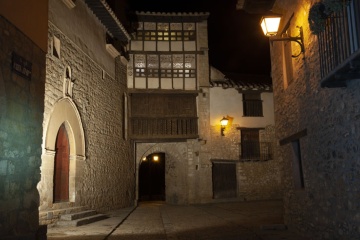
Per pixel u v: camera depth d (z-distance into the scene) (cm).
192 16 1972
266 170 2047
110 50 1609
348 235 520
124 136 1808
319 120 629
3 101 471
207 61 1989
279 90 924
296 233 788
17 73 515
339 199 551
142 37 1956
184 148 1970
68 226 979
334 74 461
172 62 1961
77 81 1243
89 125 1342
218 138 1981
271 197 2031
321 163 627
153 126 1905
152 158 2594
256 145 2042
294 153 807
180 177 1975
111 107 1622
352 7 437
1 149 463
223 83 2016
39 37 597
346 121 514
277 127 950
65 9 1171
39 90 593
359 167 478
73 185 1188
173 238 782
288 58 824
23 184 523
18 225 502
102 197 1450
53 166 1031
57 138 1170
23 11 539
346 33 448
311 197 689
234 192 1998
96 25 1470
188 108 1952
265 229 865
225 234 819
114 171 1614
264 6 904
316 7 511
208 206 1747
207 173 1939
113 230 916
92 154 1360
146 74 1930
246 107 2055
